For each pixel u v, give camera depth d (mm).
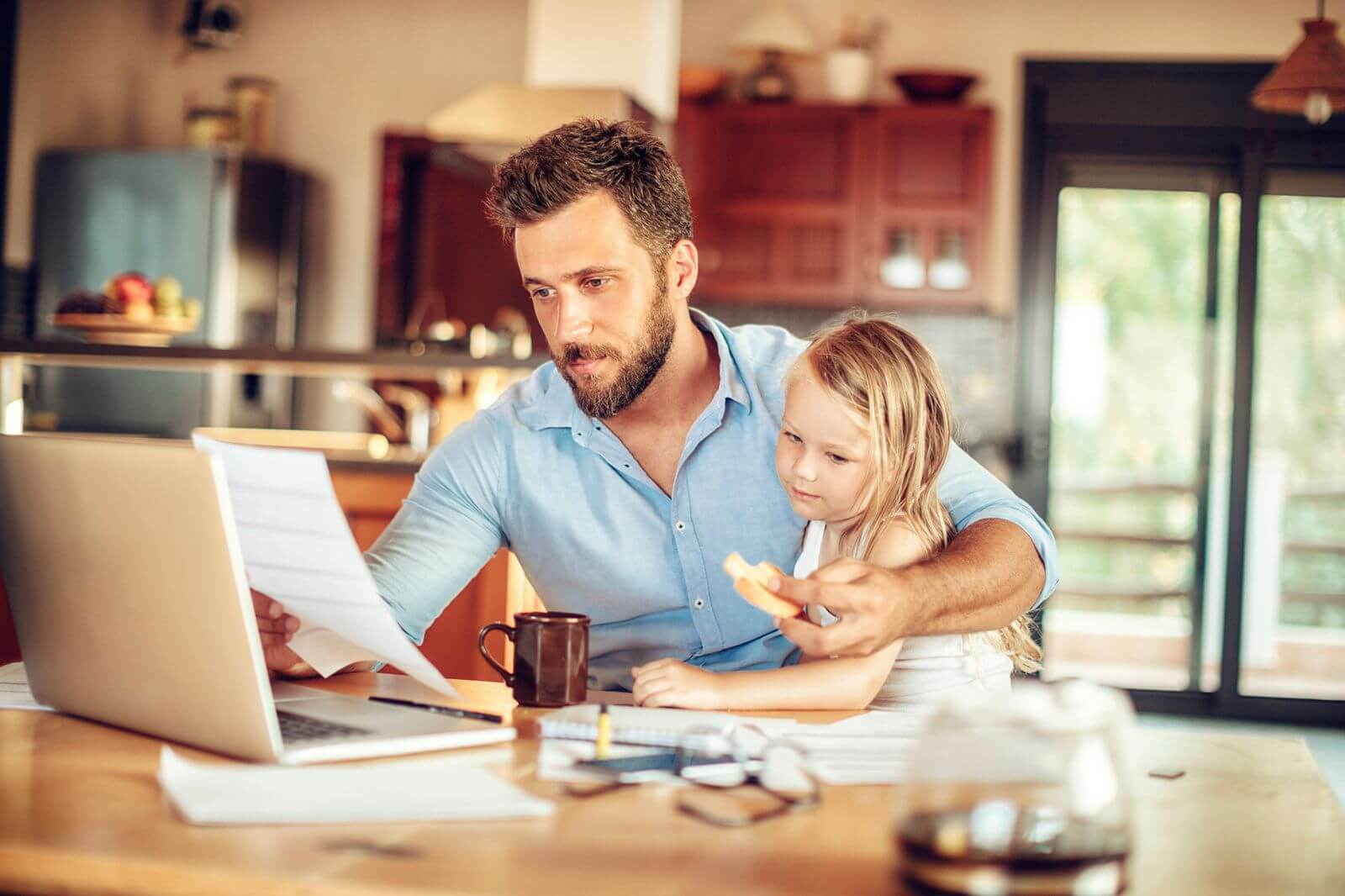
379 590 1562
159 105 6191
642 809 975
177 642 1088
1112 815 770
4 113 5527
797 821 951
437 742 1126
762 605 1171
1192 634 5496
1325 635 5801
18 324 5598
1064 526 5746
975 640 1607
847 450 1513
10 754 1103
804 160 5617
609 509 1664
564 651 1318
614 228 1485
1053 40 5645
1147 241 5621
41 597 1221
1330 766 4617
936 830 763
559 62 4820
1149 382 5652
